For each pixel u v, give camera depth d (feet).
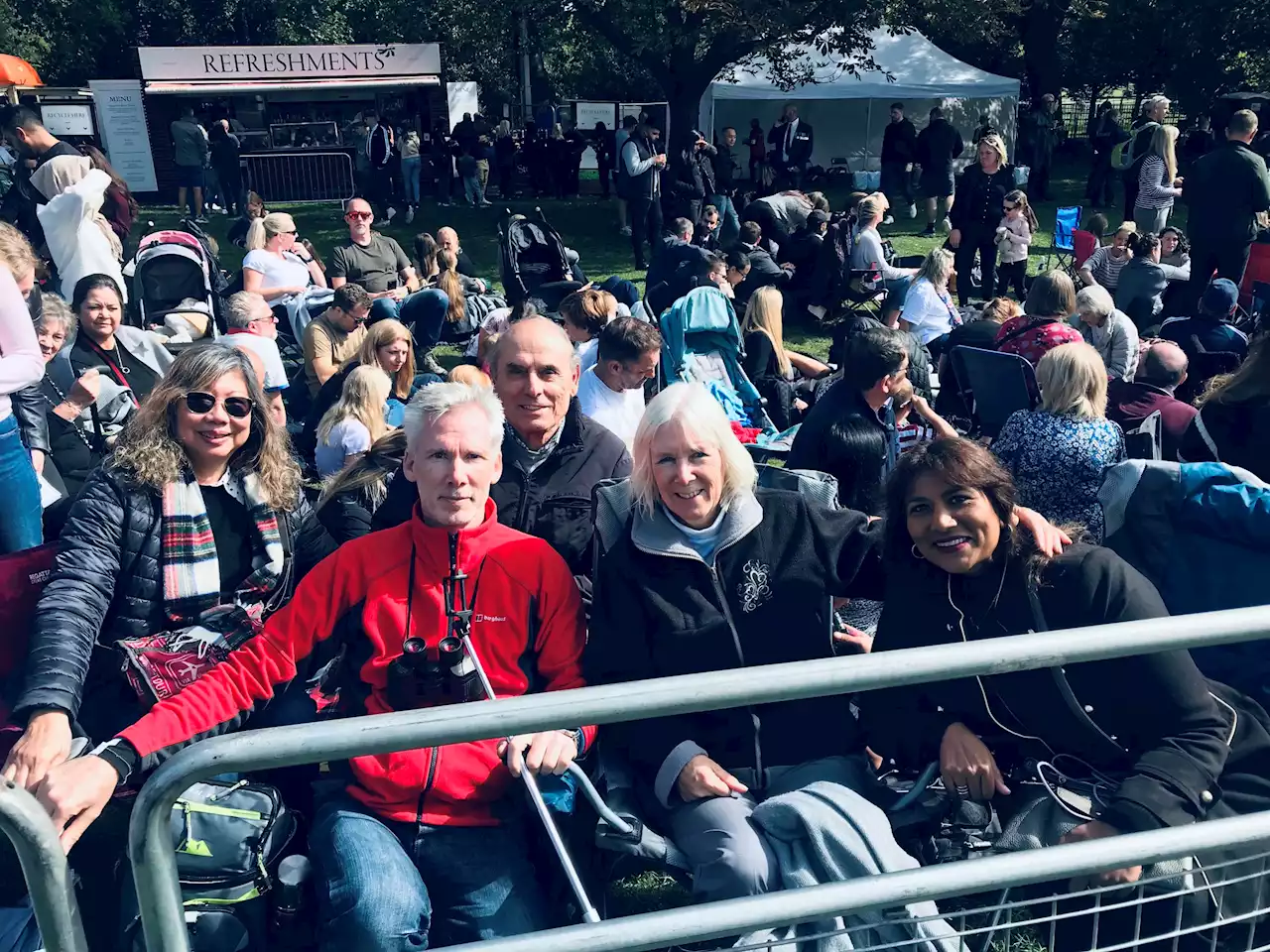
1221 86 82.99
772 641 9.30
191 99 70.08
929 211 52.54
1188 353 23.44
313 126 73.20
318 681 10.40
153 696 9.36
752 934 7.81
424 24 74.79
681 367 21.47
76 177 25.07
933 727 9.00
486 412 9.07
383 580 9.00
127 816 11.01
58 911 4.70
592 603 9.42
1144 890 7.96
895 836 9.01
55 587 9.37
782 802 8.39
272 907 8.48
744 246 34.27
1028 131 64.75
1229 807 8.46
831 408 14.47
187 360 10.02
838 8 50.39
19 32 106.22
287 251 30.68
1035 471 13.97
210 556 10.09
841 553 9.48
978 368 20.71
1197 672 8.41
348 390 16.40
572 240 53.57
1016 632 8.66
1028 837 8.52
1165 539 10.10
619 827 8.57
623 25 55.47
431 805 8.59
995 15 58.44
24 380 11.75
